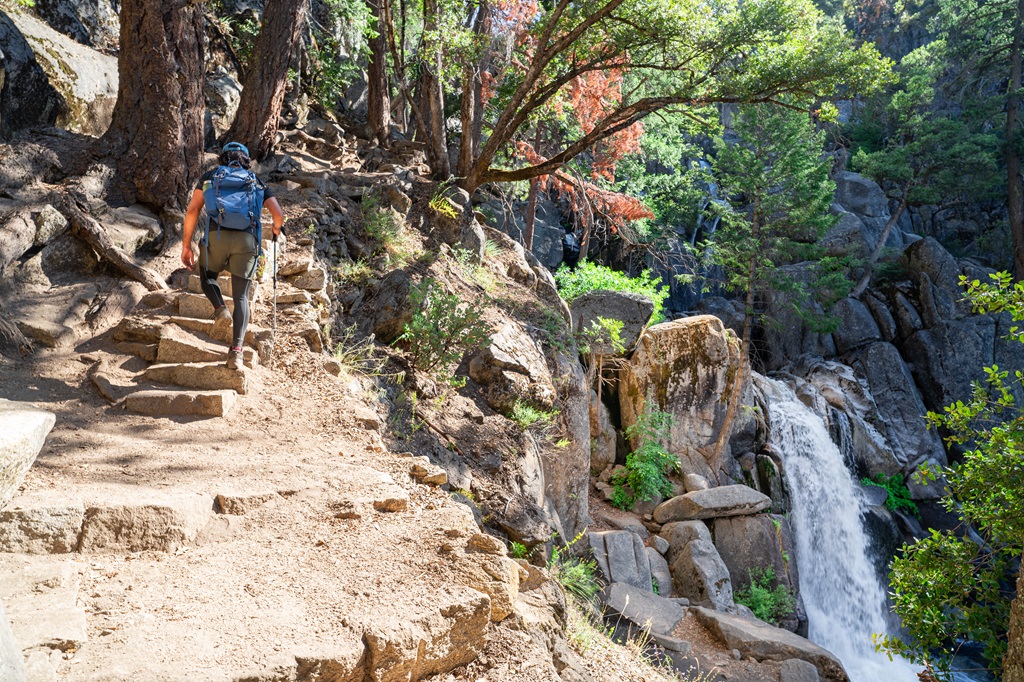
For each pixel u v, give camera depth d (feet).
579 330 52.11
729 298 99.09
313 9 55.57
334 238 29.27
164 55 25.46
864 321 87.35
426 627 10.19
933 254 93.50
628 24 42.14
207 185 18.98
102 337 20.26
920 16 135.54
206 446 15.99
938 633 27.68
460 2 47.14
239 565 11.32
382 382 23.29
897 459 73.51
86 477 13.46
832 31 42.27
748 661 32.86
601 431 49.93
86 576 10.43
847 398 75.36
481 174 44.14
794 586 46.34
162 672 8.21
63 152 25.45
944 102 130.11
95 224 22.48
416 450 21.20
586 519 32.89
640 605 35.12
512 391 27.99
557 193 88.58
